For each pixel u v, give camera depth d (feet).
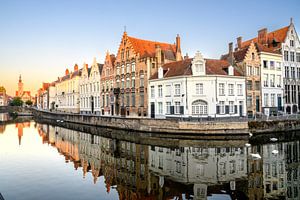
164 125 111.04
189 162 64.59
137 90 148.66
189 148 82.64
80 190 46.06
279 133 110.52
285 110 151.12
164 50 156.76
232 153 73.97
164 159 69.00
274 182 49.06
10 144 99.45
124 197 42.29
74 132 139.54
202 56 118.93
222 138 100.07
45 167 63.16
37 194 43.93
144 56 143.02
